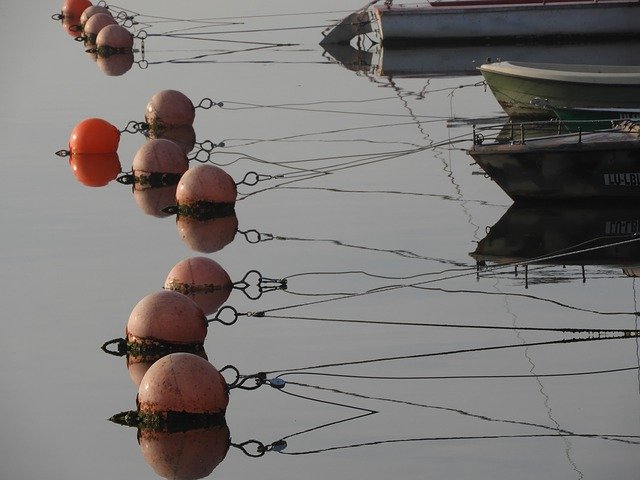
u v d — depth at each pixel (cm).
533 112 3634
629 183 2761
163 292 1959
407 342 1991
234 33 5631
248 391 1816
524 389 1791
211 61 5034
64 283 2359
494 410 1723
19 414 1756
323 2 6419
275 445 1642
